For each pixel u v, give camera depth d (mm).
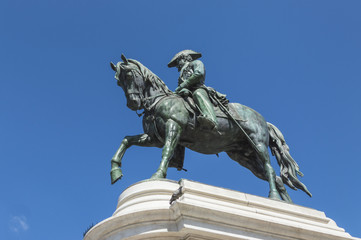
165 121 5266
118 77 5465
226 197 4371
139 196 4371
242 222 4090
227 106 5879
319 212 4918
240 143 6004
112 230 4078
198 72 5703
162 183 4453
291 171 6066
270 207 4582
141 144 5496
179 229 3865
